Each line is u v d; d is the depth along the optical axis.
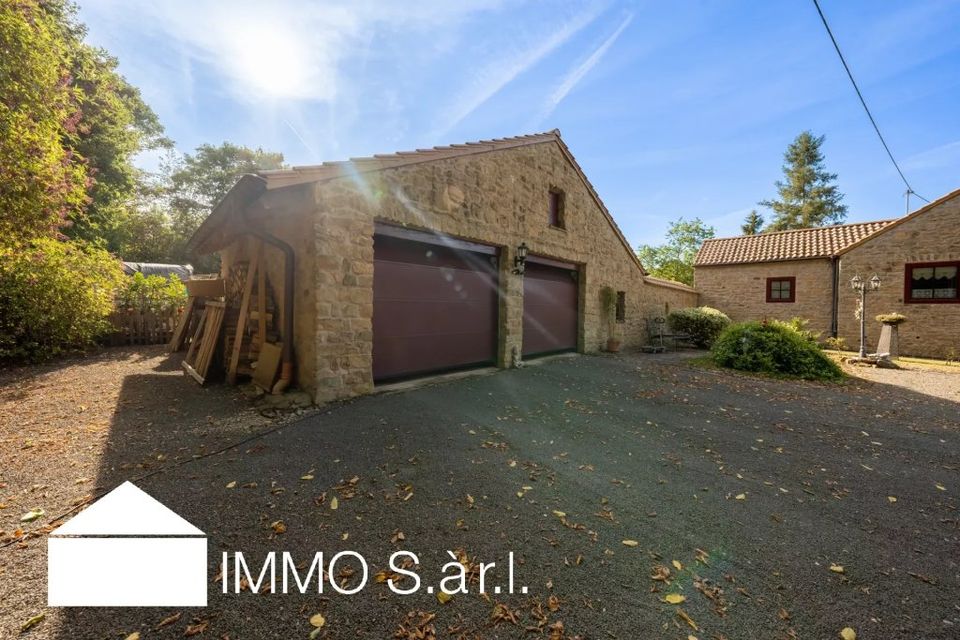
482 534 2.23
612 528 2.35
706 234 26.75
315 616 1.61
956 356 10.60
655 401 5.29
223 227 5.96
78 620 1.54
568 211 8.91
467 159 6.27
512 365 7.25
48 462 2.90
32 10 7.72
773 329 8.09
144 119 18.64
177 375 5.84
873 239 12.01
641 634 1.58
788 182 31.53
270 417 3.95
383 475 2.87
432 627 1.58
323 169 4.30
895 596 1.85
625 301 11.19
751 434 4.12
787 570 2.02
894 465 3.40
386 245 5.46
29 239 7.24
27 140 7.16
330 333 4.48
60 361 6.88
